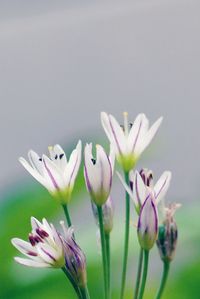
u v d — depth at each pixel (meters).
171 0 0.90
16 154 0.85
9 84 0.90
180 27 0.89
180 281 0.36
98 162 0.24
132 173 0.25
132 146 0.26
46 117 0.88
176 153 0.76
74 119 0.88
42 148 0.86
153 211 0.24
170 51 0.88
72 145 0.38
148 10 0.89
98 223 0.25
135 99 0.88
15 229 0.38
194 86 0.86
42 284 0.36
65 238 0.24
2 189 0.39
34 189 0.39
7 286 0.36
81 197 0.38
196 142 0.79
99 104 0.89
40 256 0.24
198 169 0.74
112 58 0.90
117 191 0.57
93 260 0.35
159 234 0.24
